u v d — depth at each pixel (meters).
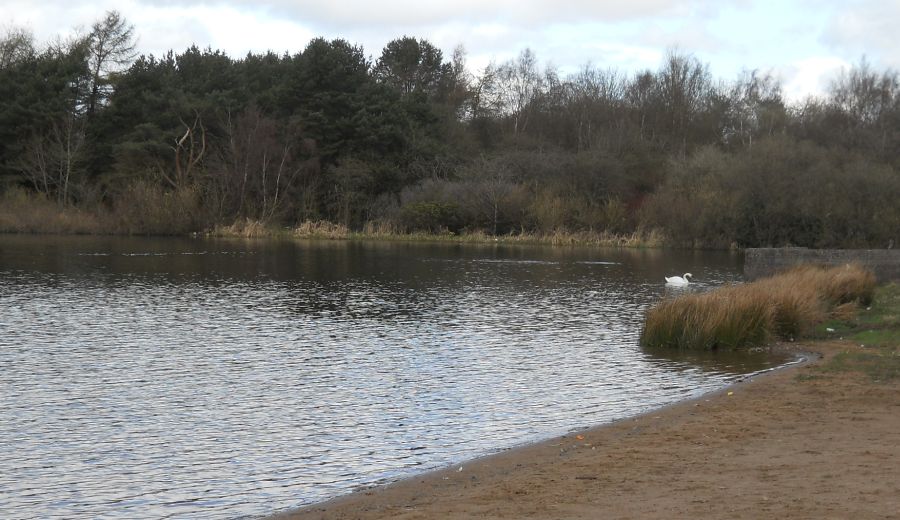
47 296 30.89
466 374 18.56
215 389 17.03
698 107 99.88
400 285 36.72
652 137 92.88
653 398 16.16
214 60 88.81
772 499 8.95
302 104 80.25
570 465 11.41
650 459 11.43
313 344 22.20
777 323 22.94
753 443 11.97
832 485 9.37
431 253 56.00
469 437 13.53
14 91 76.06
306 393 16.72
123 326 24.70
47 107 74.69
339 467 12.04
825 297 26.97
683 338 21.91
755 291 23.66
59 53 80.25
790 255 35.25
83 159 76.50
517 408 15.50
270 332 24.03
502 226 72.62
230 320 26.12
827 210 61.16
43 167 74.12
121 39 82.06
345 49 82.62
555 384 17.55
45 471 11.98
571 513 9.01
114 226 70.50
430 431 13.95
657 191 73.56
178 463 12.32
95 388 17.05
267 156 76.44
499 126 103.50
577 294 34.16
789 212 61.97
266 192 76.56
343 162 77.75
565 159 76.19
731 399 15.59
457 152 84.94
